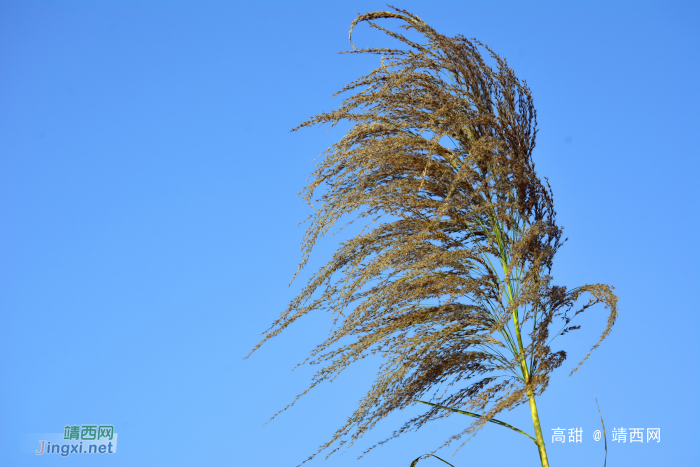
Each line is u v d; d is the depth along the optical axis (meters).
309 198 3.59
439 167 3.39
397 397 3.22
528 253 3.38
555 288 3.25
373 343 3.21
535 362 3.33
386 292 3.21
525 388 3.02
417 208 3.42
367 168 3.46
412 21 3.67
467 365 3.36
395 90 3.41
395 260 3.30
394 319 3.34
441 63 3.57
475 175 3.36
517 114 3.69
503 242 3.53
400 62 3.49
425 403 3.39
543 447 3.18
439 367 3.29
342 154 3.50
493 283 3.38
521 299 3.03
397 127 3.56
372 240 3.39
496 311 3.38
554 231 3.51
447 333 3.25
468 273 3.44
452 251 3.25
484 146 3.20
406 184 3.41
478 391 3.38
